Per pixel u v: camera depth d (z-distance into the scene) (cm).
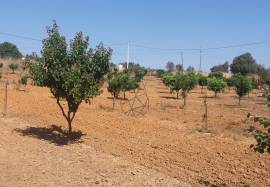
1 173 1283
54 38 1716
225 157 1584
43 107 2906
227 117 2850
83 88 1703
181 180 1296
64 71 1677
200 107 3622
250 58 10488
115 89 3177
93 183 1223
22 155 1520
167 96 4903
